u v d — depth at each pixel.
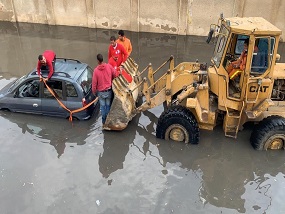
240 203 6.55
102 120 8.51
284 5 13.80
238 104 7.48
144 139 8.30
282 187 6.95
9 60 13.27
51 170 7.34
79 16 16.41
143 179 7.13
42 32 16.19
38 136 8.39
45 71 8.88
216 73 7.62
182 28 15.34
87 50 14.16
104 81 7.92
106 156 7.78
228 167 7.47
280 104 7.84
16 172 7.27
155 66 12.56
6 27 16.80
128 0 15.41
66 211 6.35
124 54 9.25
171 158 7.72
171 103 8.41
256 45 6.99
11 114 9.16
